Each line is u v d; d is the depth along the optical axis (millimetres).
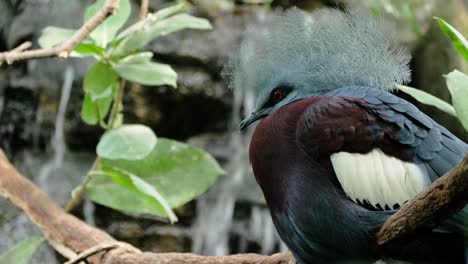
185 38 15711
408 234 5473
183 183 8086
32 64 16219
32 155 15906
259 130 6805
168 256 7199
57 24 16234
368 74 6898
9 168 8148
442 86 14766
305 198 6297
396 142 6195
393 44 7027
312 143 6363
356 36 6965
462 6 15484
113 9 6707
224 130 15930
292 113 6637
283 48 7266
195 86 15492
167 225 15117
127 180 7453
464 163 4621
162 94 15422
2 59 6605
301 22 7203
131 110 15305
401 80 6871
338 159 6266
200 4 16156
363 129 6258
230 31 15922
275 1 16391
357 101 6406
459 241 5914
